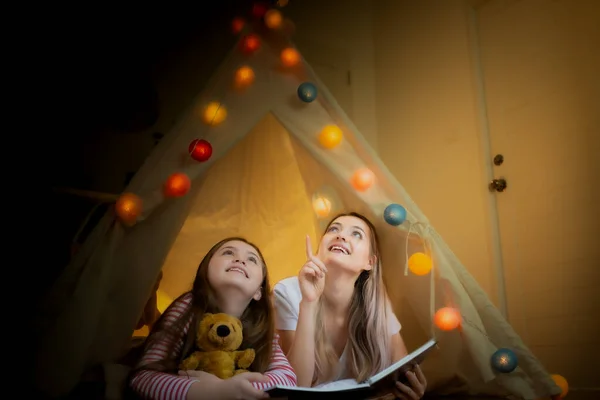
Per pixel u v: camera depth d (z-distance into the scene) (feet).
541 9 6.72
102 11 7.98
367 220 5.25
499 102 7.26
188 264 6.47
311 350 4.50
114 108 7.70
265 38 5.55
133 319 4.48
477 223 7.28
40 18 7.65
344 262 4.97
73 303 4.21
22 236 6.60
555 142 6.31
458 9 8.18
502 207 6.99
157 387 3.65
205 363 3.93
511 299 6.68
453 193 7.77
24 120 7.25
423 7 8.96
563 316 5.96
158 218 4.68
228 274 4.29
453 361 5.17
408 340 5.77
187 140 4.86
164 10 8.33
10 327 5.84
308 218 6.61
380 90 9.67
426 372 5.32
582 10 6.14
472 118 7.62
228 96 5.15
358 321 4.91
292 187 6.51
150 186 4.65
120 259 4.51
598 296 5.59
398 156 9.00
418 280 5.24
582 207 5.87
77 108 7.54
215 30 8.59
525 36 6.94
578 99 6.07
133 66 7.93
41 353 4.09
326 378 4.70
